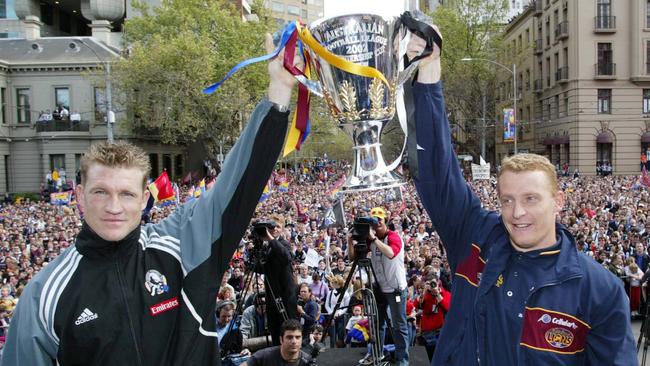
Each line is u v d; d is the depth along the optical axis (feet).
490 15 139.33
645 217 54.39
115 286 6.16
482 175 84.94
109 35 150.71
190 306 6.40
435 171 7.73
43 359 5.90
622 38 128.36
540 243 7.02
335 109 7.22
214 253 6.63
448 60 135.64
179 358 6.19
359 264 17.60
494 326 6.98
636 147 129.18
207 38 113.80
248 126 6.59
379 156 7.34
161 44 110.42
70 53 133.90
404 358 18.34
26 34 139.23
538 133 153.89
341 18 6.94
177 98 109.60
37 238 52.31
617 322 6.66
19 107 133.59
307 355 18.30
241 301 20.97
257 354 18.10
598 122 129.29
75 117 131.03
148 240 6.68
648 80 127.24
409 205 70.54
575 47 130.21
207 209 6.68
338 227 53.21
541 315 6.75
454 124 145.07
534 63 155.74
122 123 124.77
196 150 167.43
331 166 249.34
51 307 5.97
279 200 86.69
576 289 6.75
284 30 6.59
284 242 19.20
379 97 7.03
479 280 7.47
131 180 6.22
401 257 18.22
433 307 24.56
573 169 131.34
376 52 6.98
